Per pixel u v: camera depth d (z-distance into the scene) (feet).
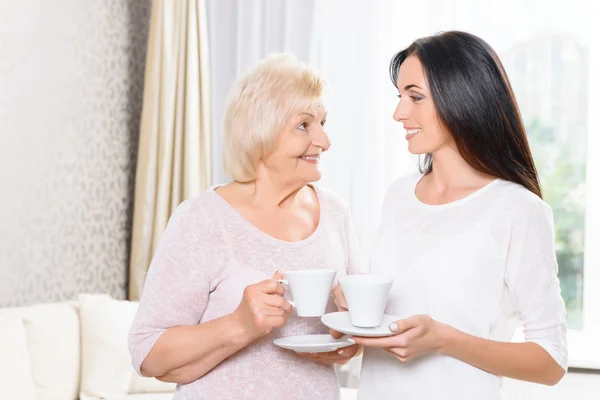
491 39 10.48
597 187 10.32
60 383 9.41
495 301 4.28
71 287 10.87
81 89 11.00
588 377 9.50
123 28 11.73
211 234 4.78
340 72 11.21
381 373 4.53
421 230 4.51
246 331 4.33
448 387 4.28
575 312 10.55
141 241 11.43
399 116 4.48
